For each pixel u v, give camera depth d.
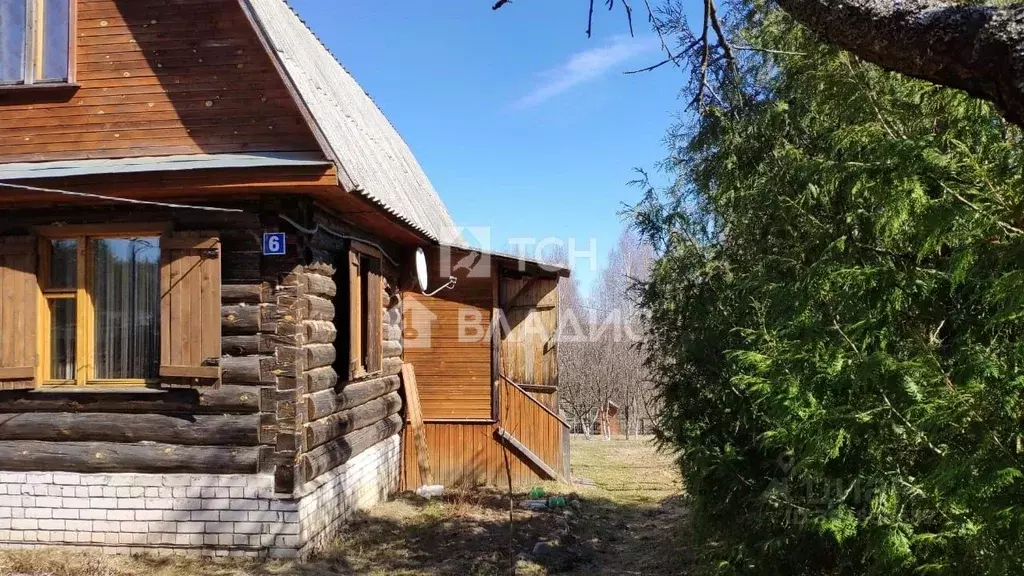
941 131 2.94
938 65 1.95
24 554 5.66
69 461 5.82
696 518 4.55
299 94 5.62
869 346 2.88
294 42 7.72
